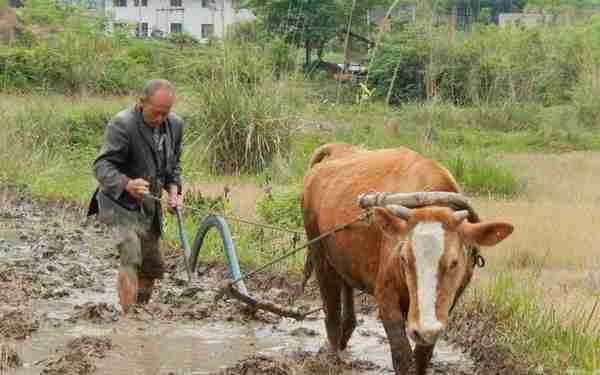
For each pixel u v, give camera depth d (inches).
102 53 1151.0
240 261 415.8
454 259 211.2
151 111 309.6
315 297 370.0
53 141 738.8
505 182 624.4
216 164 650.2
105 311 336.5
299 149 671.1
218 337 315.9
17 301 355.9
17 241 479.5
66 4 1504.7
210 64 676.1
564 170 728.3
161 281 394.9
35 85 1095.0
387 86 1152.8
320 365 280.7
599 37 1171.3
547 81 1101.1
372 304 360.5
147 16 2308.1
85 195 605.9
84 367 274.4
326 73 1262.3
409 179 246.1
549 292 352.2
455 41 1106.7
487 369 283.3
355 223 252.5
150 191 318.7
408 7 1444.4
